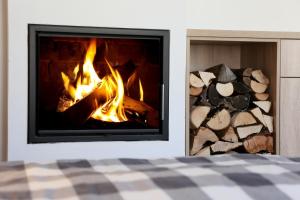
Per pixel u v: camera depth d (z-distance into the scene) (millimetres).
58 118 2334
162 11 2326
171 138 2369
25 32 2178
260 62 2682
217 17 2428
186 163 1125
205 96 2477
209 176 904
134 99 2424
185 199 772
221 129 2477
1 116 2326
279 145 2516
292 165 1050
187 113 2389
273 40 2479
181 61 2361
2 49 2311
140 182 875
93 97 2381
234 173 931
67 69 2334
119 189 830
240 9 2455
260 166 1019
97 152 2309
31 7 2176
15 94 2188
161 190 816
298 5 2525
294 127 2529
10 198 796
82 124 2357
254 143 2518
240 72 2578
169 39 2344
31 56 2191
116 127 2383
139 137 2346
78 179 916
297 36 2502
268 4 2488
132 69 2408
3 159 2336
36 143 2229
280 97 2506
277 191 816
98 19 2256
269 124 2533
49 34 2215
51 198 802
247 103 2533
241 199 777
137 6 2295
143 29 2311
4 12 2299
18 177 953
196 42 2660
